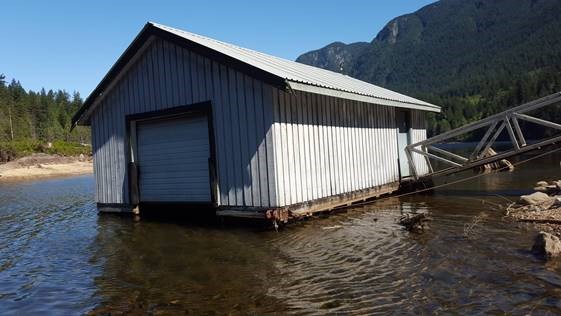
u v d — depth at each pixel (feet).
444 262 22.43
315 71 49.42
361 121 43.86
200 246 29.30
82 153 184.24
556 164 74.33
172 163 39.11
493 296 17.79
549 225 28.07
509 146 156.15
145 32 37.35
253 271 23.30
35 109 307.37
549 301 16.98
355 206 41.73
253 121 32.50
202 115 36.68
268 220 32.42
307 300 18.83
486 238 26.32
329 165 37.78
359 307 17.72
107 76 40.78
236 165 33.65
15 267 27.09
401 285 19.72
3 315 19.26
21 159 150.82
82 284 22.99
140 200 41.78
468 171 71.20
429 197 45.78
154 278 23.32
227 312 18.28
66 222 42.32
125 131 41.65
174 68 37.32
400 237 28.35
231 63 32.01
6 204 59.82
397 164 51.62
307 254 25.71
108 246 31.24
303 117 34.81
